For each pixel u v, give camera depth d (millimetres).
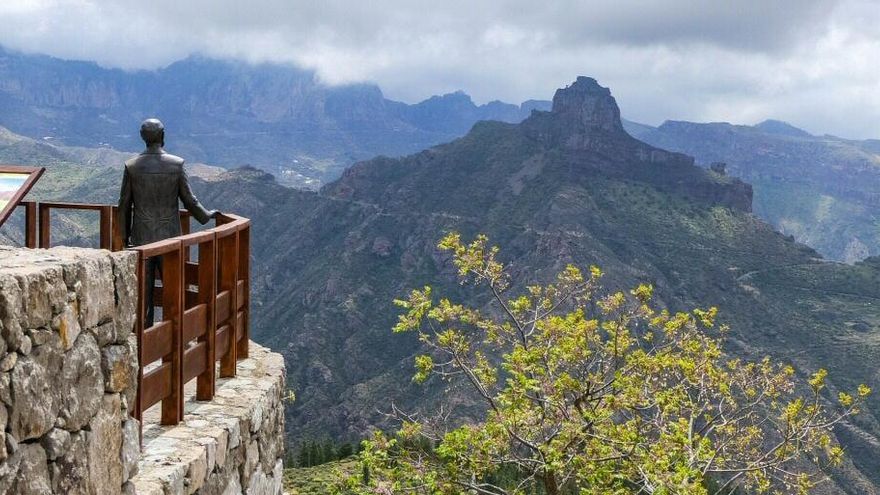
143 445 6602
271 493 9023
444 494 16875
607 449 16375
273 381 9117
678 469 14742
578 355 17672
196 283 10148
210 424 7277
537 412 17562
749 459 18156
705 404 18250
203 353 7887
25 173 8461
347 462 71562
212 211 9680
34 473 4188
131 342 5527
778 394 18594
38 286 4238
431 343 19172
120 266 5359
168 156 9219
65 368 4531
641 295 18438
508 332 19328
